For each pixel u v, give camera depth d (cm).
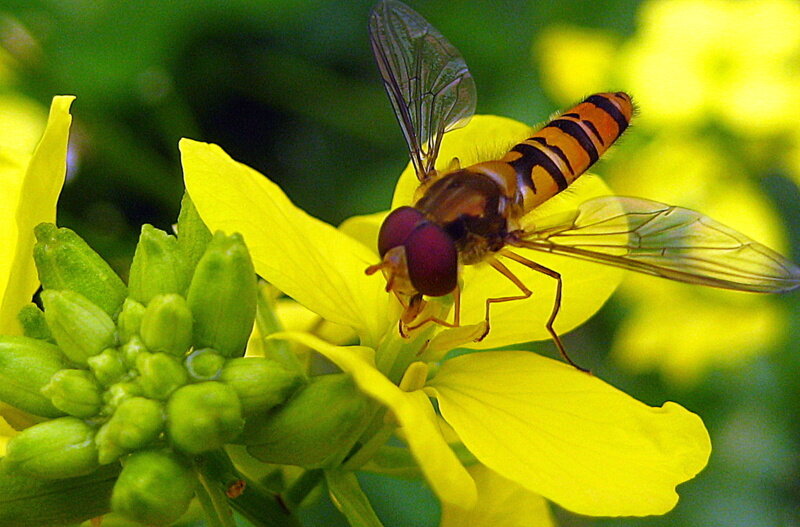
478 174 10
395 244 10
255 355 11
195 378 10
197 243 10
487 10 14
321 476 10
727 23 13
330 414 10
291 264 10
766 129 13
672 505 10
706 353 13
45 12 14
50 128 10
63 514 10
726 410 13
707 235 10
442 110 11
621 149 13
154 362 10
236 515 12
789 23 13
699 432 10
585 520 13
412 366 10
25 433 10
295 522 10
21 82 14
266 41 15
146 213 14
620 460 10
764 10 13
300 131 15
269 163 15
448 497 9
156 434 10
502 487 10
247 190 10
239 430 10
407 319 10
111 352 10
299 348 11
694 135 13
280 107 15
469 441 10
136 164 14
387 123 14
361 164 14
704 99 13
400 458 10
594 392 10
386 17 11
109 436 10
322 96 14
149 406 10
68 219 14
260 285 11
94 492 10
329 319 10
